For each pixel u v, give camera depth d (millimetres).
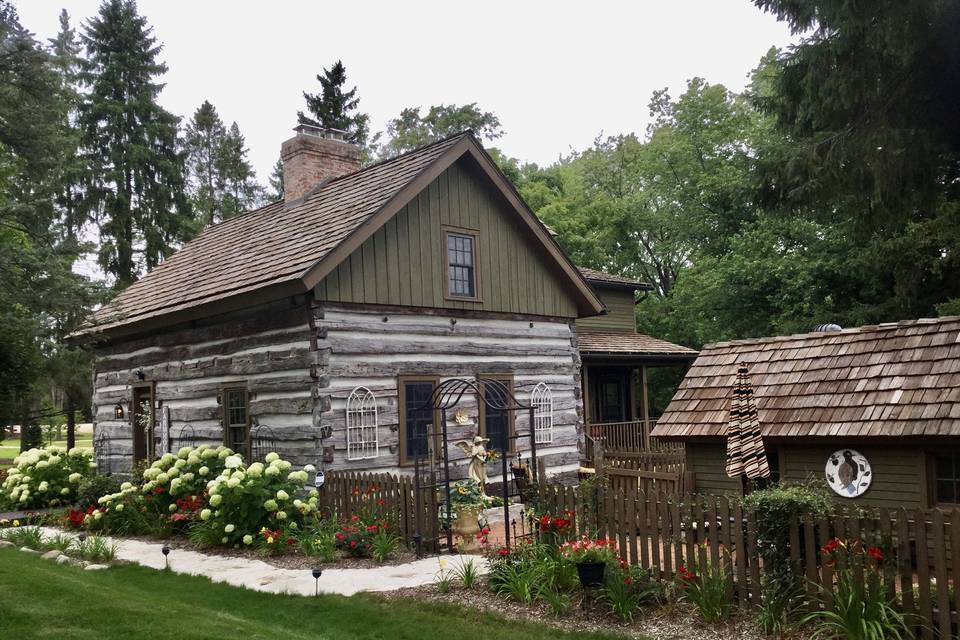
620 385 26172
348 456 12562
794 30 12914
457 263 15109
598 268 36469
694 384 11602
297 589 8633
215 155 50719
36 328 10578
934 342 9289
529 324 16375
